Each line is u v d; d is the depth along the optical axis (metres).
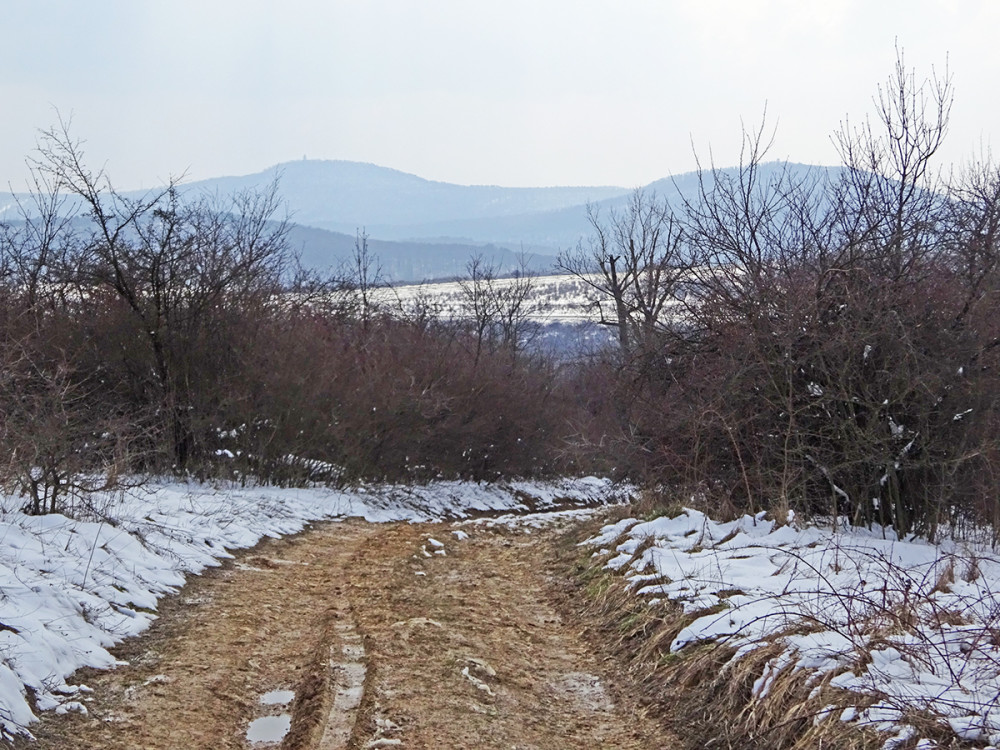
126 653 7.28
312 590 10.18
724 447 11.60
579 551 12.14
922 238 10.95
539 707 6.62
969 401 10.01
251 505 15.98
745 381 11.15
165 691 6.51
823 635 6.18
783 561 8.73
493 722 6.19
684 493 12.37
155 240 18.70
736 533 10.20
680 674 6.65
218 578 10.34
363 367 24.47
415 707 6.36
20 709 5.60
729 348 11.41
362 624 8.59
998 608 6.06
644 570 9.30
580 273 27.95
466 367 28.31
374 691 6.62
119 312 18.86
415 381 25.48
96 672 6.71
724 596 7.76
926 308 10.34
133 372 18.72
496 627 8.76
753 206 11.68
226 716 6.16
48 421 10.29
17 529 8.74
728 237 11.66
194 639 7.84
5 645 6.24
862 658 5.58
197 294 19.31
